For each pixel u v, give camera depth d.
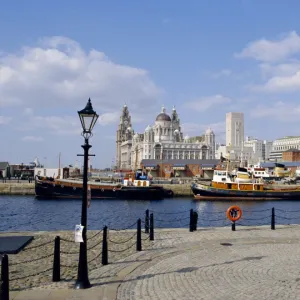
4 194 98.38
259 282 14.27
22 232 26.02
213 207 72.75
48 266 17.03
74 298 12.32
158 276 15.21
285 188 93.00
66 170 133.88
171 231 27.27
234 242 23.00
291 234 26.06
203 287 13.62
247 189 88.44
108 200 85.81
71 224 49.00
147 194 88.50
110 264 17.44
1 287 11.34
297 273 15.69
